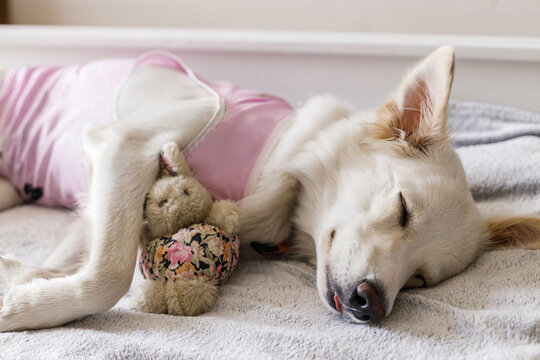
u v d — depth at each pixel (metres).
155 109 0.85
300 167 0.80
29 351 0.63
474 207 0.80
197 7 1.30
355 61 1.10
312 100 0.87
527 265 0.76
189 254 0.71
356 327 0.68
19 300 0.67
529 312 0.66
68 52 1.17
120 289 0.70
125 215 0.73
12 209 0.99
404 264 0.71
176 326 0.67
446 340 0.65
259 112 0.84
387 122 0.77
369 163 0.77
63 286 0.68
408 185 0.73
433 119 0.75
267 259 0.85
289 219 0.83
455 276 0.78
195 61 1.15
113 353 0.62
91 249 0.71
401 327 0.67
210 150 0.79
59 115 0.95
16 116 0.99
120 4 1.32
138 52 1.16
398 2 1.23
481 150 1.00
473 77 1.08
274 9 1.28
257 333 0.65
